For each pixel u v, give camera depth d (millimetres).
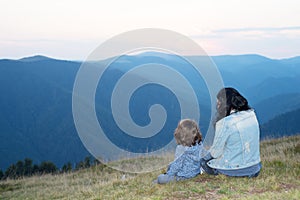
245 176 6648
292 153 10664
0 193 11078
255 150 6539
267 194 5516
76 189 9156
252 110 6465
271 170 7484
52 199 8367
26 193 10312
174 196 5887
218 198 5621
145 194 6289
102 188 7738
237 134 6348
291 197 5273
